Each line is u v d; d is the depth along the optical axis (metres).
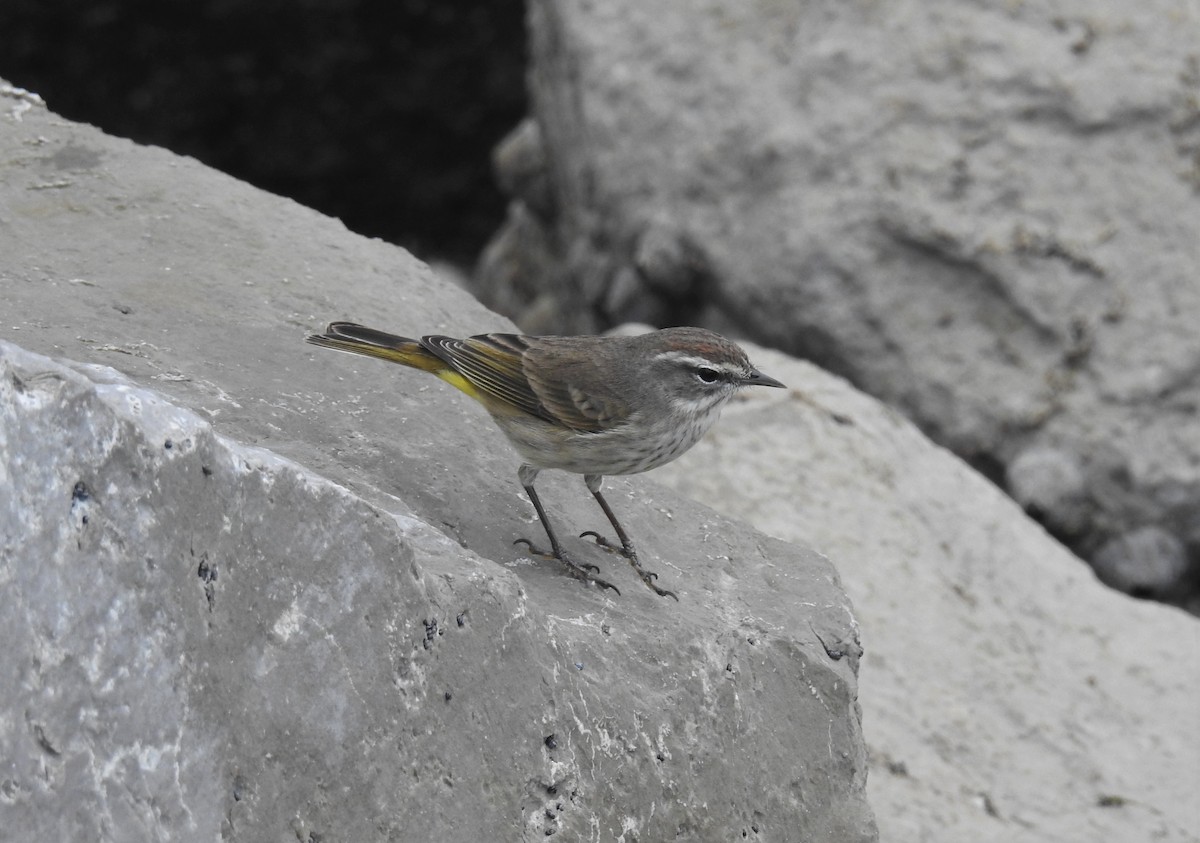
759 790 8.09
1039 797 11.82
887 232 16.70
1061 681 12.93
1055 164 16.73
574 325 19.95
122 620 5.70
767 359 15.57
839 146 17.06
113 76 23.59
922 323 16.64
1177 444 16.08
